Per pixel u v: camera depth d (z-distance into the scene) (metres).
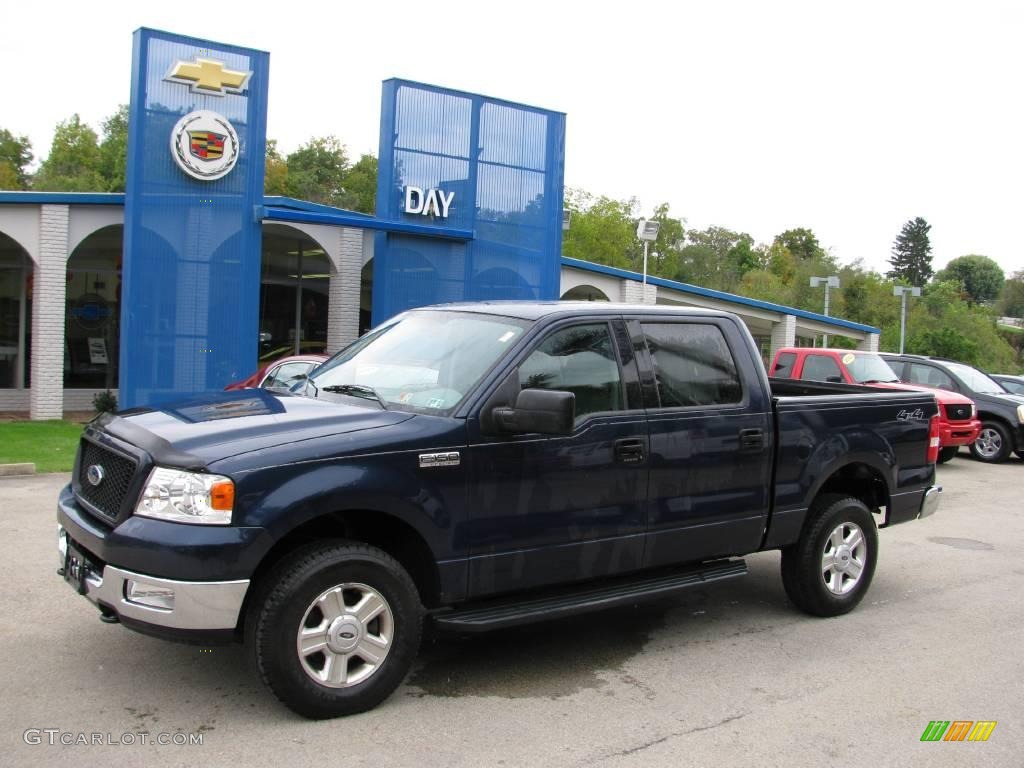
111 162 59.72
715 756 4.07
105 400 17.34
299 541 4.47
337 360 5.56
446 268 18.08
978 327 62.31
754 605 6.55
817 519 6.09
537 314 5.03
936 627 6.13
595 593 5.04
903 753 4.17
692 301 27.28
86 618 5.56
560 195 19.44
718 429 5.45
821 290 65.75
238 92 15.55
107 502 4.26
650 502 5.17
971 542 9.11
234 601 3.90
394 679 4.37
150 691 4.51
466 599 4.60
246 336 15.88
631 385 5.16
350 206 61.88
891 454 6.45
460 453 4.47
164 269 15.23
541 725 4.33
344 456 4.17
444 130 17.89
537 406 4.35
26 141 65.69
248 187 15.75
